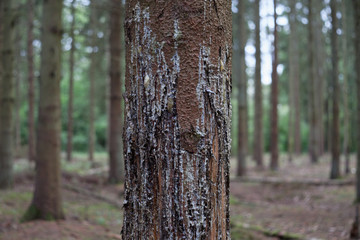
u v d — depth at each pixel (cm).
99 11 1362
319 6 1880
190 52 149
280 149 3075
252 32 1967
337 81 1170
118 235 509
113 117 1059
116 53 1045
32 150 1429
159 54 150
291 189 1041
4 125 820
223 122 157
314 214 724
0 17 819
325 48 2186
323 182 1084
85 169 1417
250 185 1147
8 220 537
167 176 148
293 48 2322
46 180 561
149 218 150
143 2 153
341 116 2569
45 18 573
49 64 571
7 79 825
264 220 707
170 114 149
